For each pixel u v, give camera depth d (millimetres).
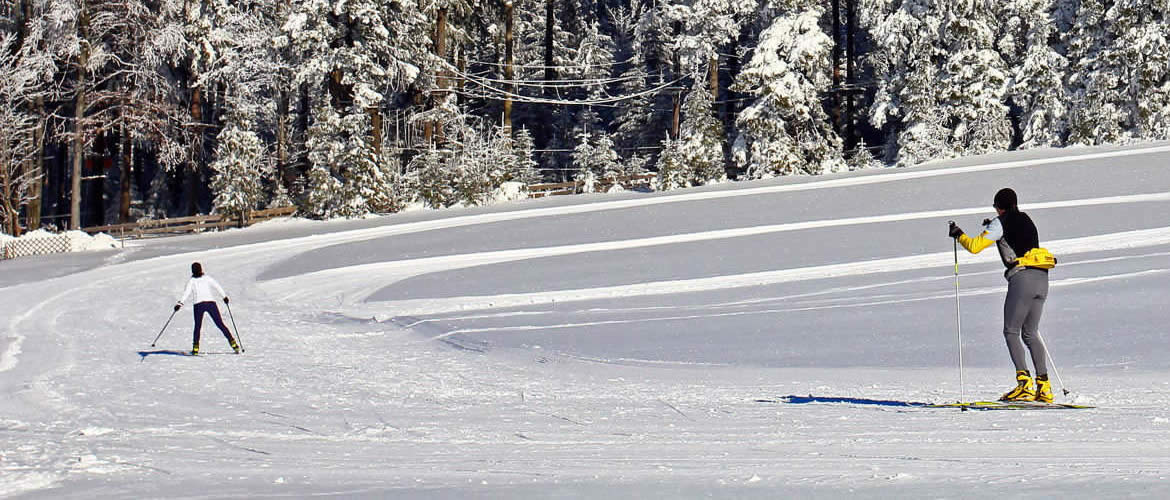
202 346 22891
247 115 67625
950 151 69938
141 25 67625
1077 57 72312
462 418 11805
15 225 62469
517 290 29969
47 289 36969
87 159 73938
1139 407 10039
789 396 12961
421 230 50000
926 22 70812
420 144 77062
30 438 10312
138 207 87875
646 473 6777
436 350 20875
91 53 65375
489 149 70688
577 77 102625
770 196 52125
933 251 31953
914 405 11211
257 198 67438
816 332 19578
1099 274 24656
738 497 5527
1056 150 60281
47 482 7027
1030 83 71500
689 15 77625
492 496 5820
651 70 101812
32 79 64062
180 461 8234
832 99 86688
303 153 74625
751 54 101625
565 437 9812
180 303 21125
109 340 24438
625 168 87562
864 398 12336
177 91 73312
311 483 6742
